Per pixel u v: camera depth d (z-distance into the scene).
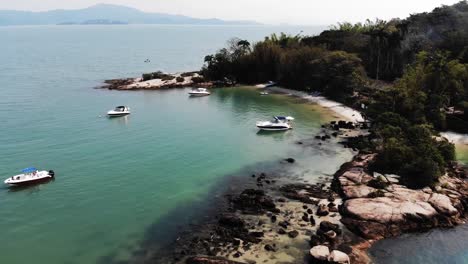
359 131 72.25
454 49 98.00
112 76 151.38
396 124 60.16
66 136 70.31
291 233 37.03
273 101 102.44
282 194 46.25
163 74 141.75
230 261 32.28
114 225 39.81
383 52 115.12
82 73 158.38
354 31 138.12
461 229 38.41
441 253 34.47
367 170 50.34
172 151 62.41
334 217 40.19
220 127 77.31
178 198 45.72
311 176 51.91
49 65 184.62
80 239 37.34
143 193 47.09
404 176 47.34
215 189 48.12
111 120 82.81
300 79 118.06
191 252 34.69
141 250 35.38
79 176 52.31
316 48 118.06
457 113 72.69
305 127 76.19
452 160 53.84
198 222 40.12
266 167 55.47
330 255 32.44
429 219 38.88
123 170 54.28
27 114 86.50
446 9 116.44
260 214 41.38
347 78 97.62
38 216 42.00
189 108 95.44
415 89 72.75
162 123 80.44
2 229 39.44
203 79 133.12
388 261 33.31
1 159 58.47
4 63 190.88
